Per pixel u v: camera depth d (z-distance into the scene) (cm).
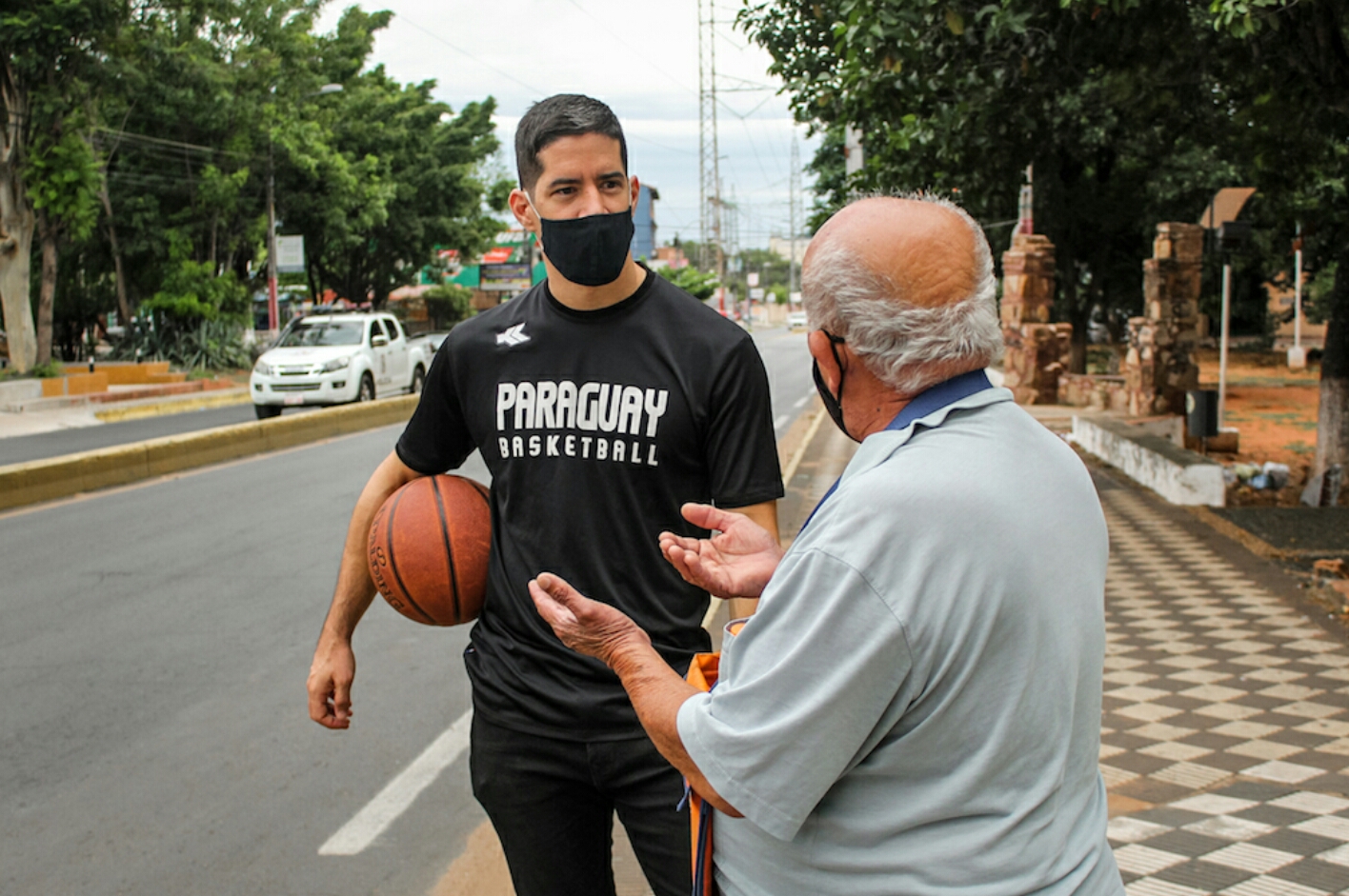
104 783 462
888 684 145
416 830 418
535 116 226
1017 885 147
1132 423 1525
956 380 157
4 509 1105
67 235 2750
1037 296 2112
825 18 1123
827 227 163
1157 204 2398
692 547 188
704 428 229
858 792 153
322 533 977
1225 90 1083
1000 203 1289
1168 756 469
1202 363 3312
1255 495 1220
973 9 832
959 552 143
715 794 156
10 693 573
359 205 3784
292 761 483
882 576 144
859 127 1170
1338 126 1012
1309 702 537
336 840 411
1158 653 626
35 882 381
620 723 222
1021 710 145
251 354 3419
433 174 4244
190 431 1903
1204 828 374
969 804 147
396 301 5819
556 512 231
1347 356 1083
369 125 4088
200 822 425
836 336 160
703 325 231
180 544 939
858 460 158
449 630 694
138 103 3012
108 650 645
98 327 4259
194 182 3156
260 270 4203
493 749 236
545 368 233
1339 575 774
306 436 1692
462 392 245
